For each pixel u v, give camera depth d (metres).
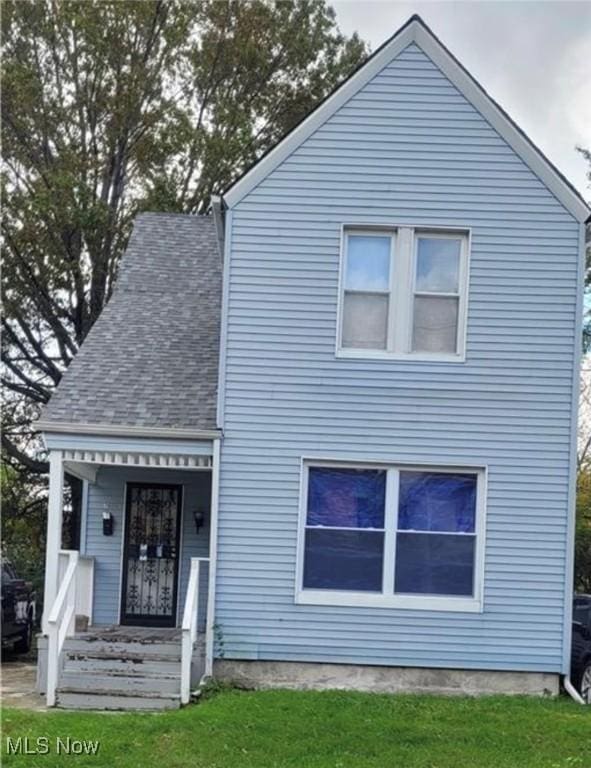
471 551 13.02
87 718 10.76
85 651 12.55
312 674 12.82
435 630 12.87
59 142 25.97
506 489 13.02
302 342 13.16
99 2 25.59
